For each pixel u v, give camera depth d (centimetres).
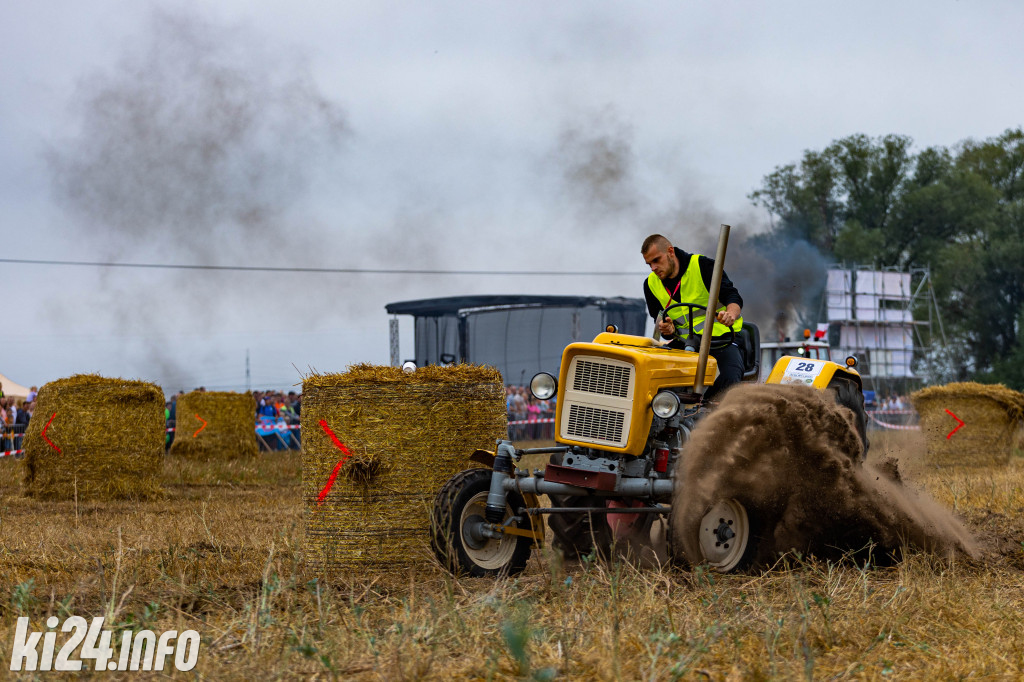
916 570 1869
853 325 11812
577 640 1417
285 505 3450
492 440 2256
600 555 2027
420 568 2145
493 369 2298
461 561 2052
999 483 3656
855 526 2134
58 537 2391
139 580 1833
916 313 16712
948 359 15388
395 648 1354
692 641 1391
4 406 6275
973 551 2239
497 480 2064
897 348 12056
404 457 2173
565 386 2100
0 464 5153
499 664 1332
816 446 2048
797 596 1561
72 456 3750
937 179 18112
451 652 1398
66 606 1534
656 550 2111
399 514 2162
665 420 2059
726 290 2264
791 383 2247
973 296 17425
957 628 1524
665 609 1537
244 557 2152
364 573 2125
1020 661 1384
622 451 2034
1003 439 5334
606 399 2059
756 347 2491
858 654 1412
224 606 1627
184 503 3625
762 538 2067
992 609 1630
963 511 2839
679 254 2302
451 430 2202
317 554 2172
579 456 2081
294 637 1413
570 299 8681
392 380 2188
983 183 17500
